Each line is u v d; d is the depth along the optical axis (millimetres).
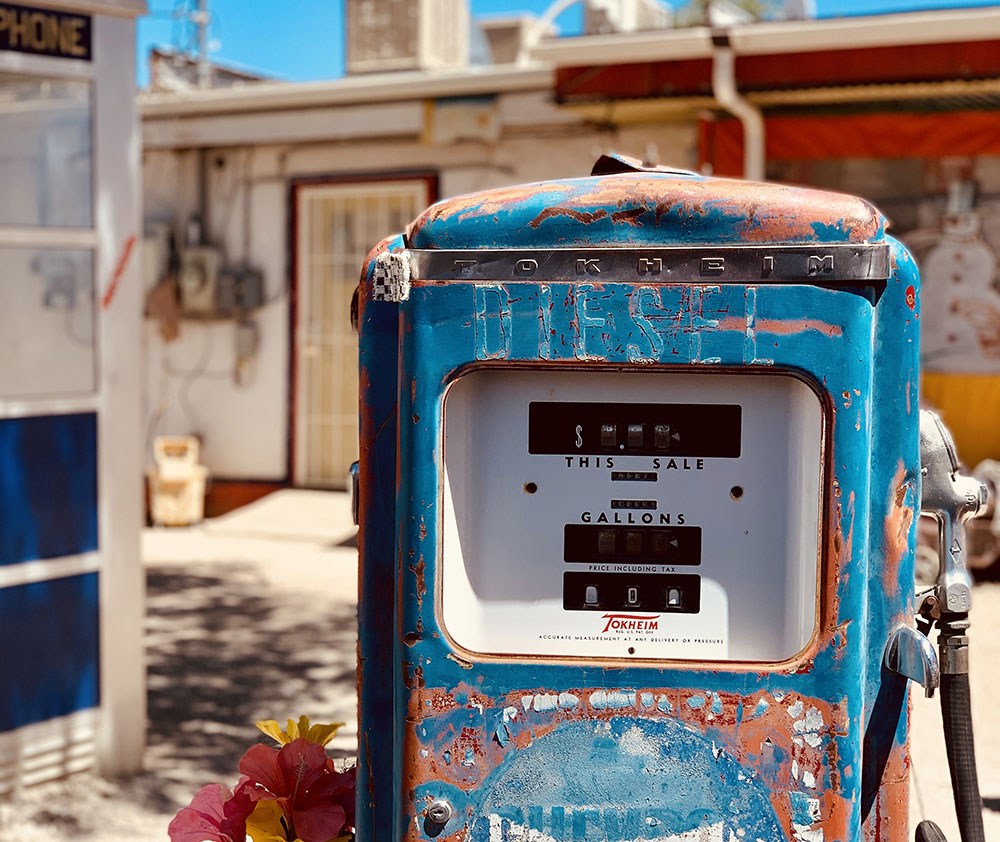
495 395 1936
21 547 4379
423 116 10078
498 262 1871
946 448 2066
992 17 7141
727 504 1924
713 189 1858
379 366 1995
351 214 10750
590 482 1938
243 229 11047
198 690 5801
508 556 1942
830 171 8875
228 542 9703
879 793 1972
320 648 6602
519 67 9602
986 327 8547
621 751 1896
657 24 12484
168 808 4367
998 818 4000
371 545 2018
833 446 1850
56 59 4375
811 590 1894
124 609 4676
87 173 4512
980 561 7695
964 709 2086
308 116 10500
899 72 7543
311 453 11008
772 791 1886
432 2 12242
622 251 1853
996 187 8469
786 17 9172
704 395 1915
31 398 4414
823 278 1831
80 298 4531
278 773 2246
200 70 12992
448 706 1915
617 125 9594
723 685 1880
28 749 4430
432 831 1926
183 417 11297
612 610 1937
